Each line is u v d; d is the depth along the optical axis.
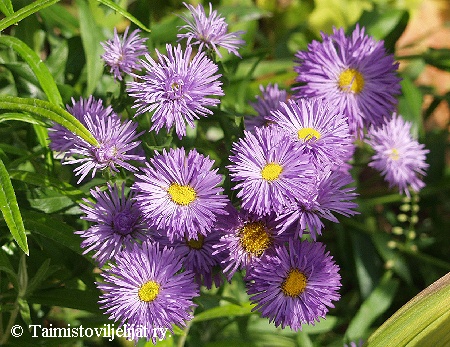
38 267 0.32
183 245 0.26
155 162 0.25
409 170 0.35
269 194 0.24
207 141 0.35
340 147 0.26
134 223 0.26
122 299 0.24
